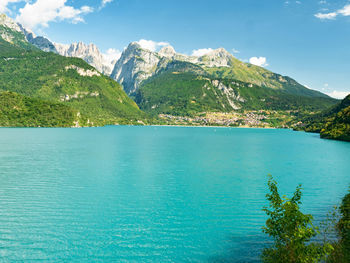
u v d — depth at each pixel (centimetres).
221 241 2800
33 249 2600
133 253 2545
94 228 3120
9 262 2358
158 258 2455
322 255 2028
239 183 5534
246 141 18050
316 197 4531
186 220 3406
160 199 4328
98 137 18850
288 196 4619
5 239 2806
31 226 3155
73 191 4772
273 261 2161
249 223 3319
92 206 3931
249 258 2434
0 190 4781
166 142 16162
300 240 1988
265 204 4119
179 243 2755
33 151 10488
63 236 2898
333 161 9125
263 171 6988
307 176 6412
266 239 2848
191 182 5584
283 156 10344
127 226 3192
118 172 6575
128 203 4103
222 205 4047
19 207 3853
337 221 3256
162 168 7231
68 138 17138
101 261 2400
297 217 2041
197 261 2398
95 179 5759
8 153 9838
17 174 6162
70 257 2462
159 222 3328
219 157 9738
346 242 2400
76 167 7169
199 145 14525
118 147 12644
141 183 5453
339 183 5644
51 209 3775
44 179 5688
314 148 13612
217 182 5609
